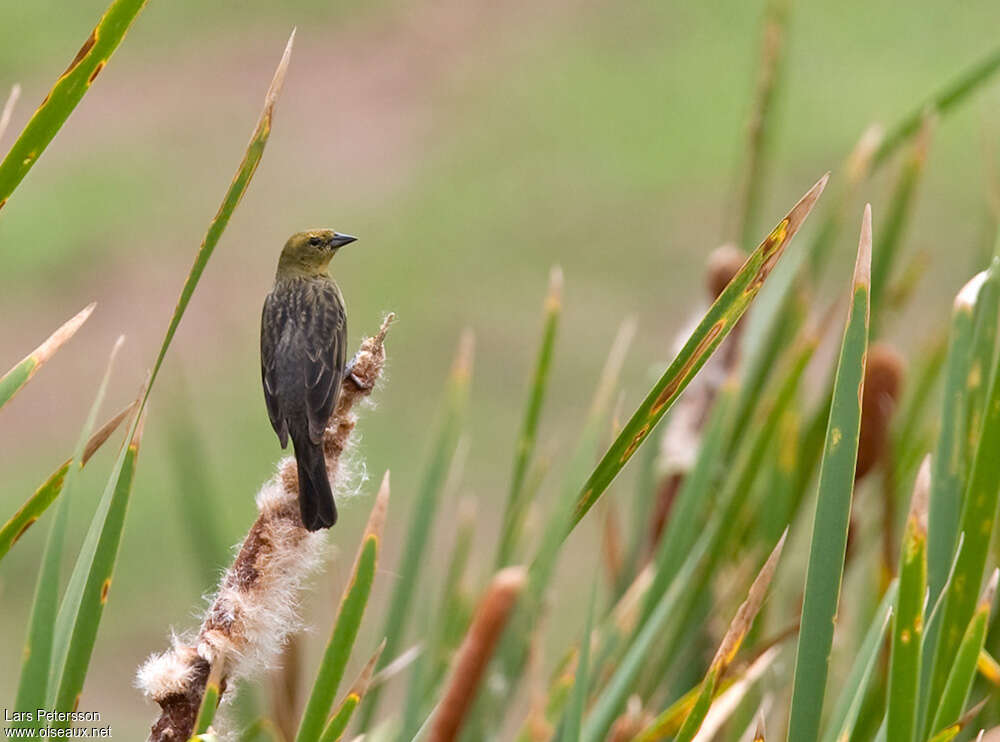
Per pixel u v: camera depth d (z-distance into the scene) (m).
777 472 6.92
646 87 33.34
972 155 26.98
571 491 6.01
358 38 36.88
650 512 7.65
